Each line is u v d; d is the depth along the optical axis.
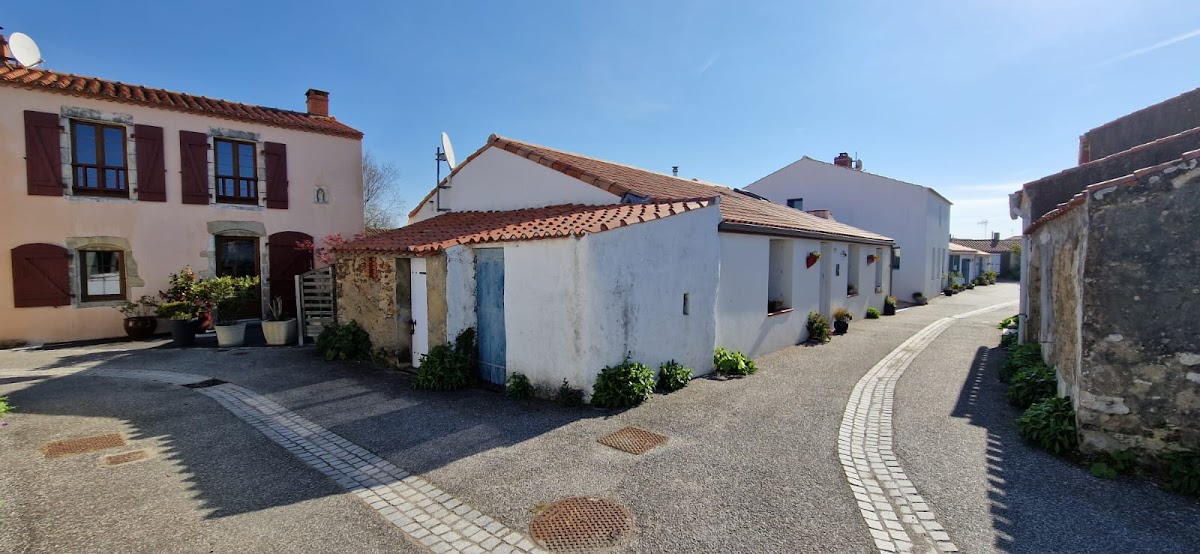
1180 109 9.44
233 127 13.17
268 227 13.73
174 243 12.45
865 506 4.09
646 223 7.15
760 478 4.60
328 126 14.92
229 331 10.68
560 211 9.15
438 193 12.63
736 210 10.51
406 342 8.80
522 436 5.59
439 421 6.08
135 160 11.95
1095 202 4.63
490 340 7.79
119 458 5.02
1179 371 4.35
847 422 6.12
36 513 3.93
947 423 6.09
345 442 5.45
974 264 37.50
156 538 3.61
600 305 6.54
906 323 15.57
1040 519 3.87
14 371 8.62
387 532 3.73
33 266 10.95
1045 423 5.24
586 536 3.67
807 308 12.28
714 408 6.61
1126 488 4.32
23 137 10.84
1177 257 4.33
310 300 11.06
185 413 6.41
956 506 4.09
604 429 5.80
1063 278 5.96
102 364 9.07
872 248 17.30
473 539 3.65
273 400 6.95
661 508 4.06
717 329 8.96
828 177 25.16
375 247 9.00
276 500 4.19
